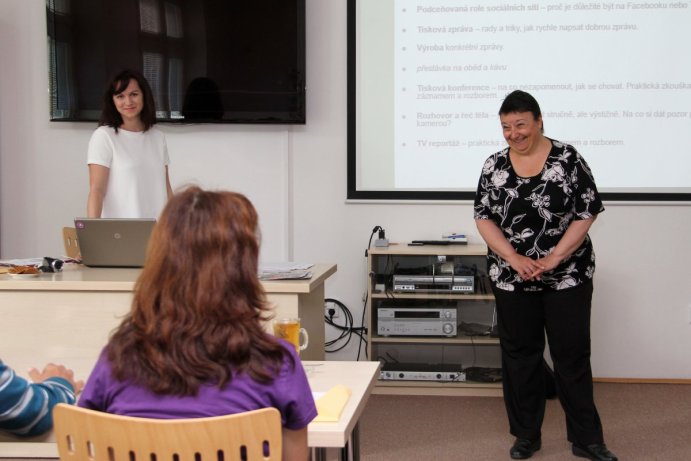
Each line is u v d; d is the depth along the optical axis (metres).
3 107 4.75
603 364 4.62
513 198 3.13
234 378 1.25
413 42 4.57
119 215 3.70
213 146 4.70
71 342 2.84
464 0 4.54
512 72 4.53
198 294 1.22
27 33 4.72
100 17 4.56
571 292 3.15
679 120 4.47
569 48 4.50
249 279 1.26
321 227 4.70
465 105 4.57
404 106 4.60
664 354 4.58
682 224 4.52
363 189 4.64
